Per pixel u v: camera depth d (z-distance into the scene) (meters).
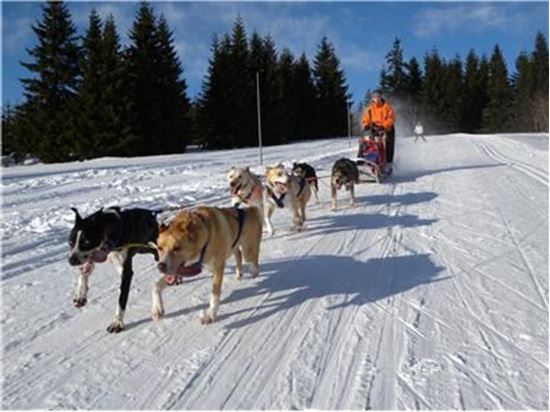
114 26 32.59
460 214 9.09
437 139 33.59
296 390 3.73
